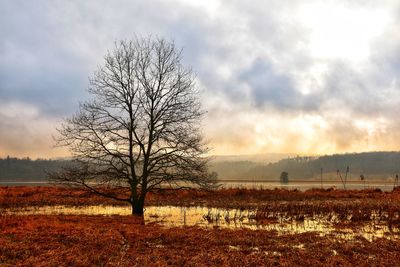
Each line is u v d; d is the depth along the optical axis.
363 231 26.19
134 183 34.00
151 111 34.16
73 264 16.78
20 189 62.22
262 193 59.06
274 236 23.91
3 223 26.50
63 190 61.47
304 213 35.41
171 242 21.83
